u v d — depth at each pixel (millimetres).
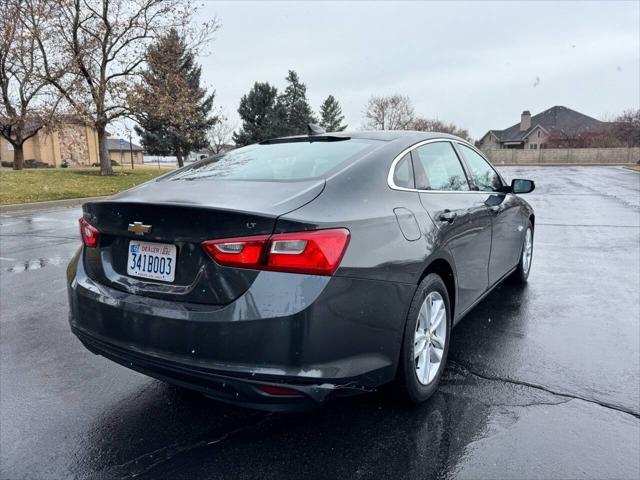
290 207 2123
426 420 2549
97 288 2430
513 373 3064
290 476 2129
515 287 5020
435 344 2818
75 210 12711
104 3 20734
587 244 7379
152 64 21984
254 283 1985
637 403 2697
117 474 2168
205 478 2125
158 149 36625
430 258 2611
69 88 20922
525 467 2166
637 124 51188
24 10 20125
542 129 64438
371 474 2135
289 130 47875
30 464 2238
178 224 2135
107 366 3270
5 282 5391
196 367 2051
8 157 53156
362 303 2168
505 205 4109
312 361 2004
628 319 4027
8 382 3031
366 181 2500
